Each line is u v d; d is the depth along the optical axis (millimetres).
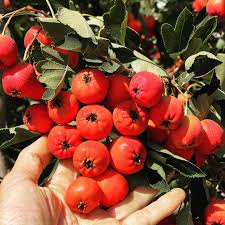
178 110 274
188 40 320
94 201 281
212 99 316
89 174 280
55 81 281
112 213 304
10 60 280
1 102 353
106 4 412
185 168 286
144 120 275
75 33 278
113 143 283
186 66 304
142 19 465
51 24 284
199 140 286
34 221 293
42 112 295
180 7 464
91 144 276
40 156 314
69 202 283
